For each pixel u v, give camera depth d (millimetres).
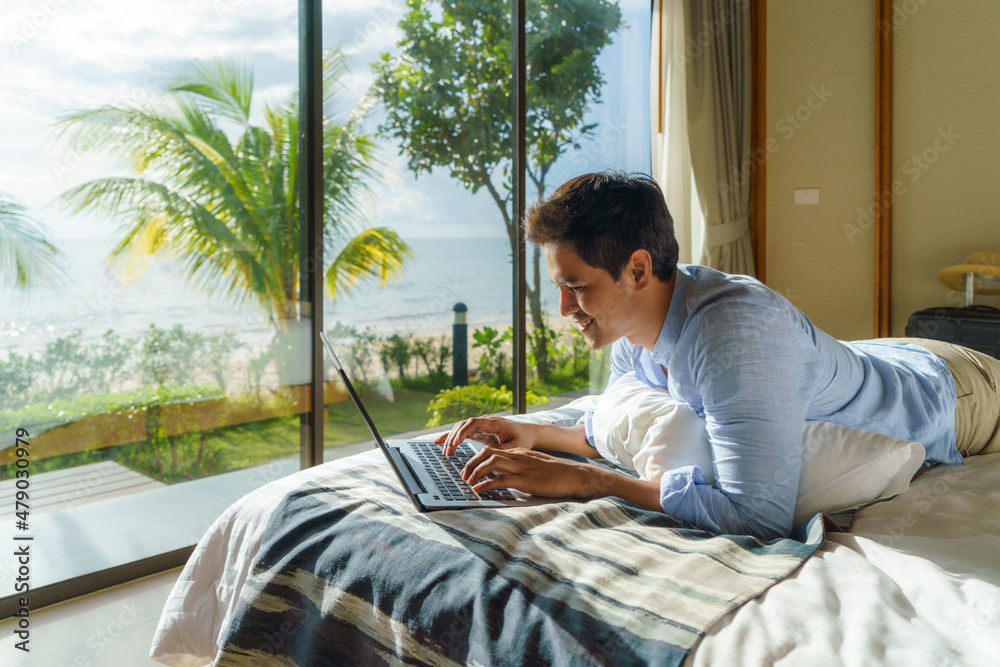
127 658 1665
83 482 1996
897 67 3430
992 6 3188
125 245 2029
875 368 1250
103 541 2041
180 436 2174
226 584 1082
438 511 987
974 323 2979
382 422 2664
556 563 848
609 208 1029
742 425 999
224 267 2232
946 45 3305
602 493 1099
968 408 1407
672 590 779
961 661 625
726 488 1021
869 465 1129
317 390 2443
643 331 1154
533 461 1110
